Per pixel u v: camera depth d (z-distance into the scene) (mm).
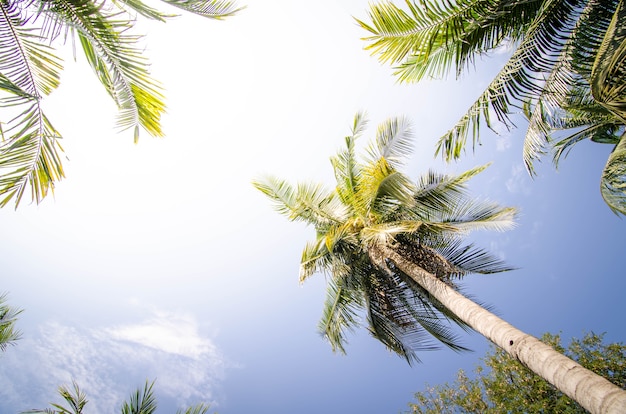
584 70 4680
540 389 11523
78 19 3553
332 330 9750
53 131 3637
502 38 5684
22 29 3334
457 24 5270
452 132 6555
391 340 8758
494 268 8109
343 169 10211
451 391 14102
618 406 3182
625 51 3410
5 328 6480
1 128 3232
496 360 13078
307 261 8664
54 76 3744
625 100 3684
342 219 9641
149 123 4719
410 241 8305
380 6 5258
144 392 5273
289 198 9875
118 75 4188
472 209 8820
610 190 7590
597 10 4551
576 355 12383
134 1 3777
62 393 5160
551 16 5035
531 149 5992
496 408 12164
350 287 8930
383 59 5641
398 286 8844
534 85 5082
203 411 5367
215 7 4125
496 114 5562
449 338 8469
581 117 9156
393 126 9703
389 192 8266
